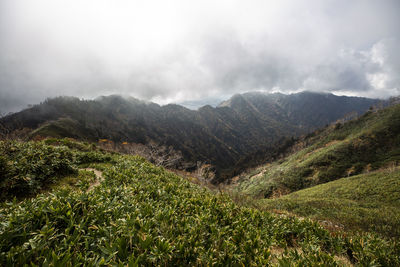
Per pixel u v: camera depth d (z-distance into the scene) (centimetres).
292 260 442
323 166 7962
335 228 1172
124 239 371
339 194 3700
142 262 346
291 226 745
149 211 529
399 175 3647
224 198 987
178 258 382
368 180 3966
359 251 587
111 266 314
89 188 844
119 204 528
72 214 405
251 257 447
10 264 279
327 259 463
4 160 670
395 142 7788
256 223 687
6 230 321
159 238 399
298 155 12219
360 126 11731
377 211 1930
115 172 1018
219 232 522
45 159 890
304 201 2511
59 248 324
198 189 1297
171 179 1264
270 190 7800
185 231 483
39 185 738
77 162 1275
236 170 15450
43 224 381
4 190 624
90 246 359
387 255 558
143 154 3488
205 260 383
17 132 2441
